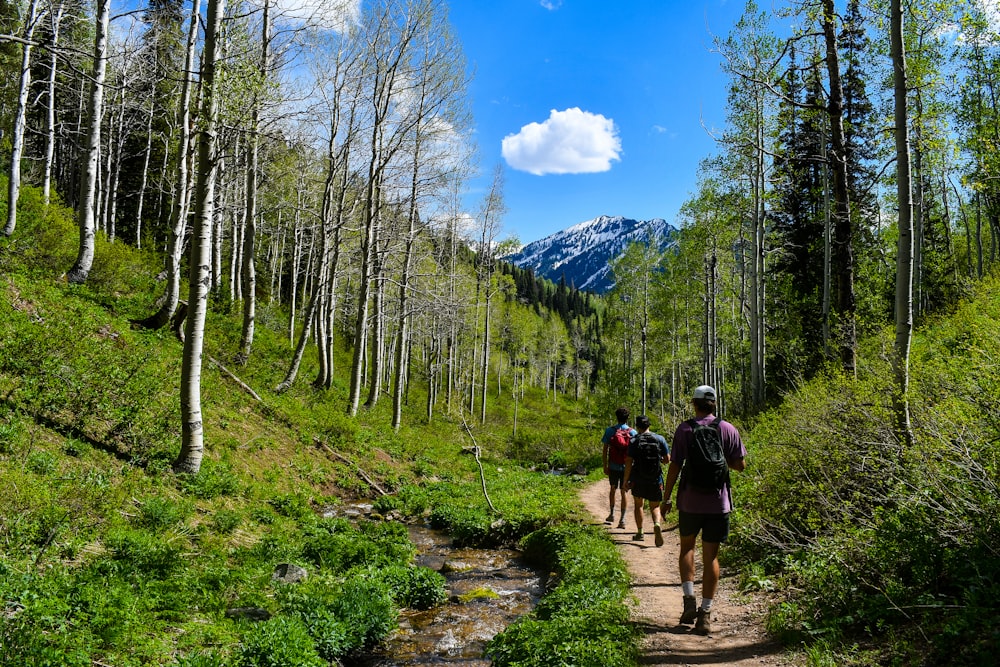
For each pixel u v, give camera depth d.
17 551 5.28
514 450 32.06
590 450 28.31
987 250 43.16
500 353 59.38
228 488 9.95
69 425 8.69
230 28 10.34
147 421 9.85
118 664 4.27
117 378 10.30
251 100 9.86
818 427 7.23
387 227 24.66
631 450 9.17
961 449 5.10
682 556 5.32
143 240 34.91
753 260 23.86
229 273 34.47
